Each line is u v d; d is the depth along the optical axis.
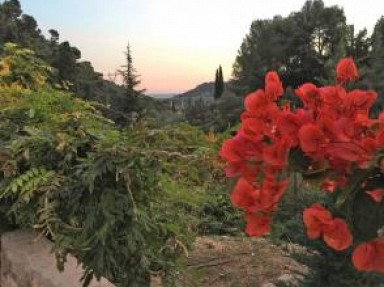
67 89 5.79
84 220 3.52
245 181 1.47
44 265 3.54
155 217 3.71
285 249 4.30
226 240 6.40
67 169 3.73
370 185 1.36
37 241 3.95
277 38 56.34
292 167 1.42
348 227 1.37
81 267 3.50
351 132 1.39
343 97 1.50
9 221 4.23
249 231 1.49
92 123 4.05
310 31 54.81
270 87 1.52
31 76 5.95
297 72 52.81
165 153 3.42
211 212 6.76
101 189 3.43
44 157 3.83
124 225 3.39
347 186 1.37
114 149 3.35
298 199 2.62
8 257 3.84
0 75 5.75
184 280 4.12
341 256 3.16
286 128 1.41
